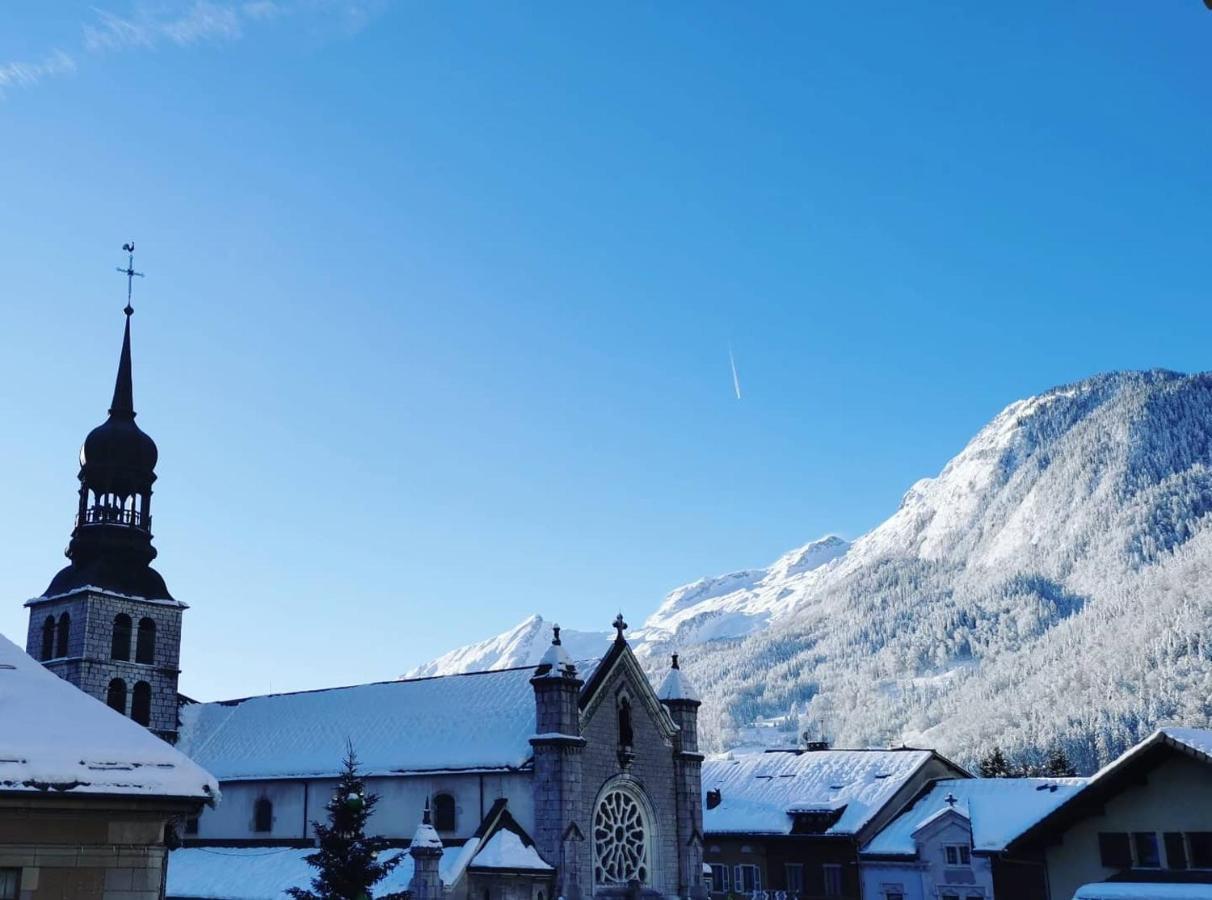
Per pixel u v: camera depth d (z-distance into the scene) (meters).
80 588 80.50
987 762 159.38
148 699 83.06
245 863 75.44
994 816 65.81
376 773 74.75
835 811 90.81
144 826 28.66
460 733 74.75
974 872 80.56
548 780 68.00
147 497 85.62
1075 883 44.97
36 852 27.52
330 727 82.19
